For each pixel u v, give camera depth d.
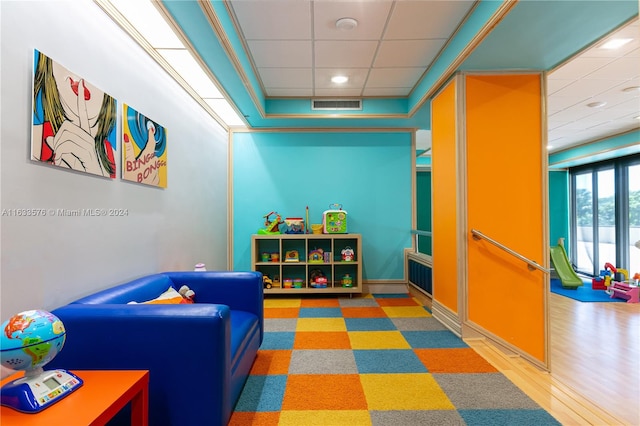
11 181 1.32
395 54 3.14
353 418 1.74
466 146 2.88
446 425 1.68
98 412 1.03
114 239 2.01
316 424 1.69
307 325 3.29
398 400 1.91
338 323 3.36
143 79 2.38
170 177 2.82
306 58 3.22
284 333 3.06
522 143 2.88
